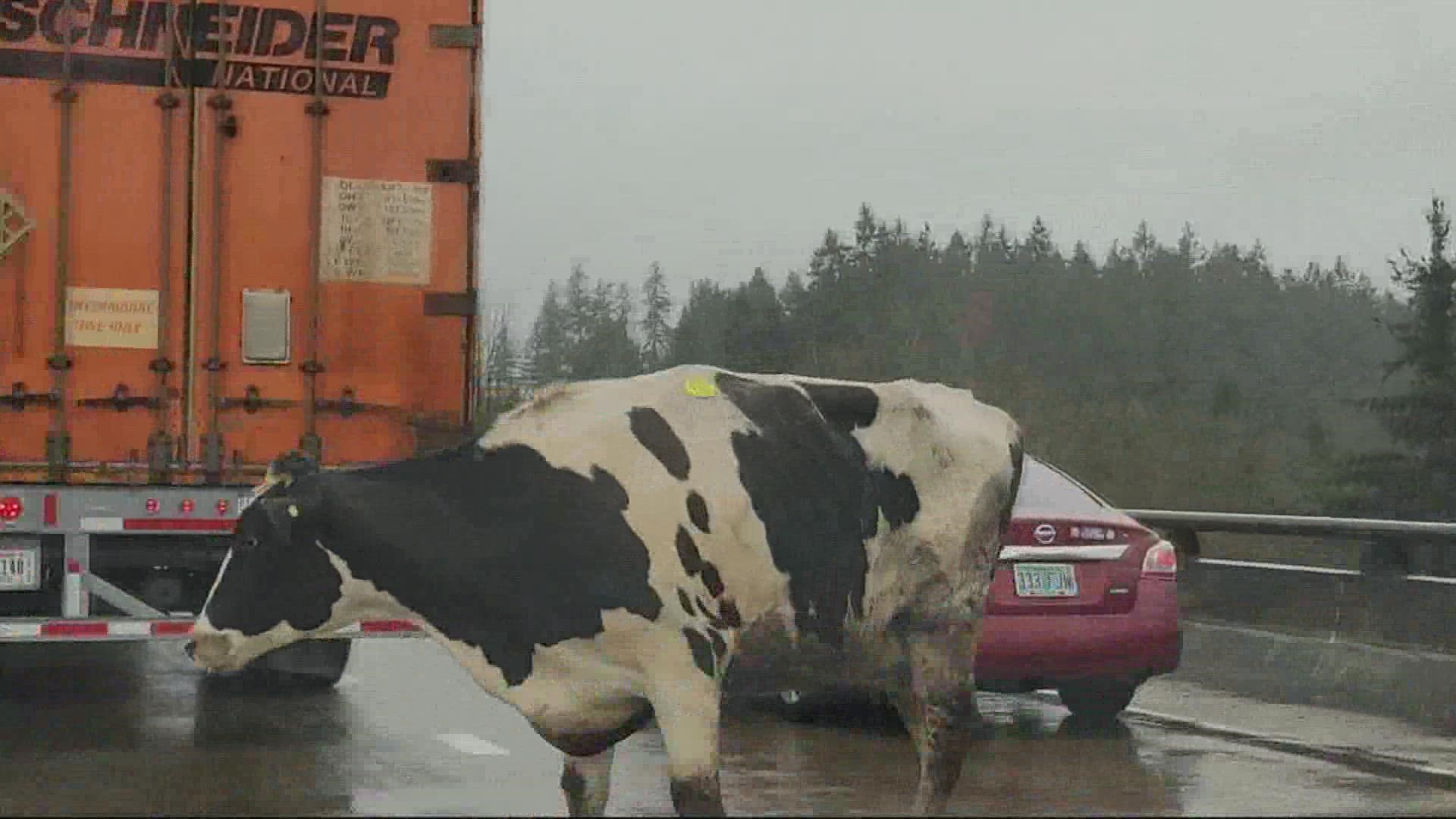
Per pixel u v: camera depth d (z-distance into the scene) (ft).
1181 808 33.45
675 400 26.78
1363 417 146.51
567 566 25.93
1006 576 41.83
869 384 28.27
